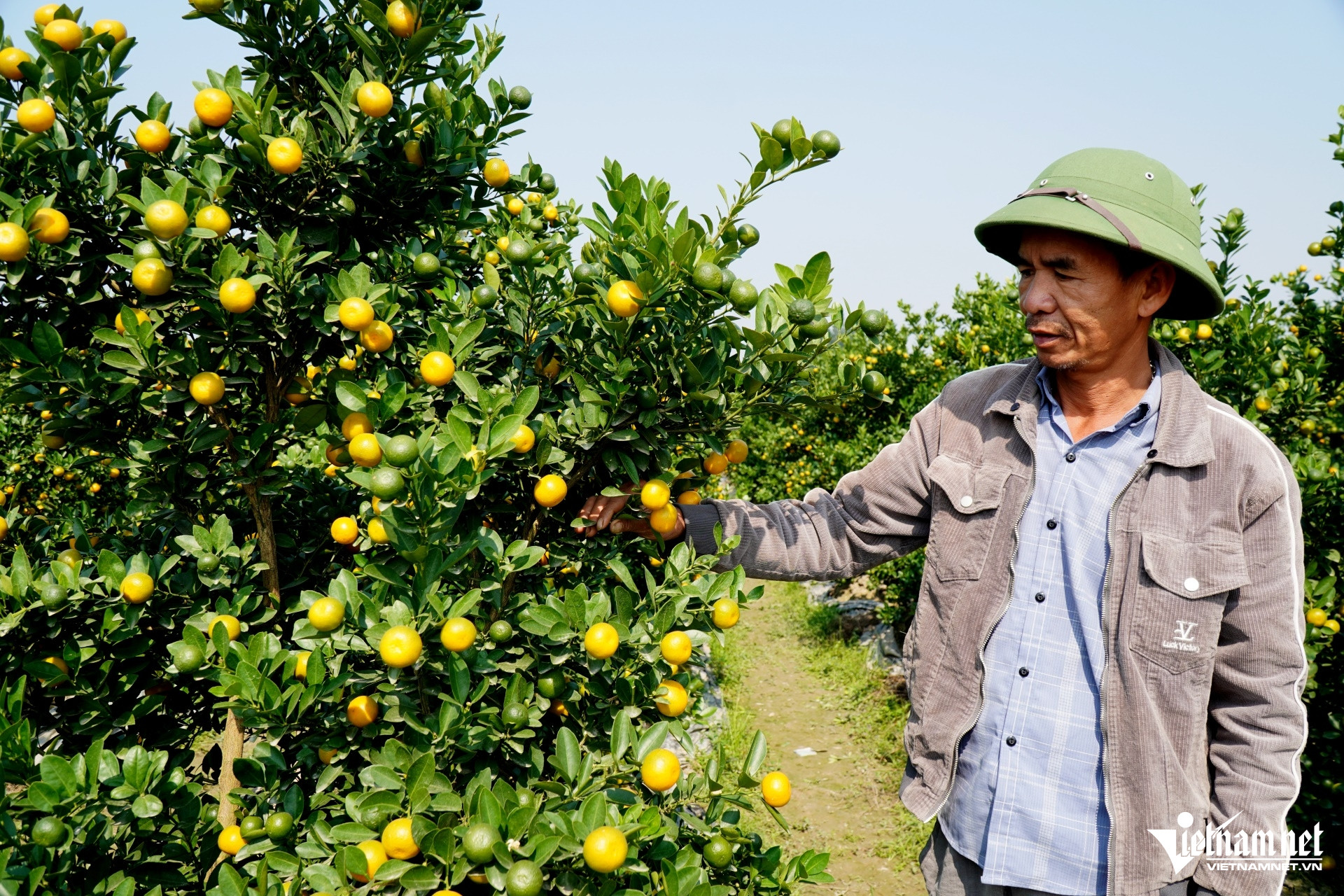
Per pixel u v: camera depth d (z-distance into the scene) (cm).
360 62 187
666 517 181
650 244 155
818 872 166
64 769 136
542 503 171
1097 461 184
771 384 177
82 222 160
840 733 637
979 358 765
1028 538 188
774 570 212
